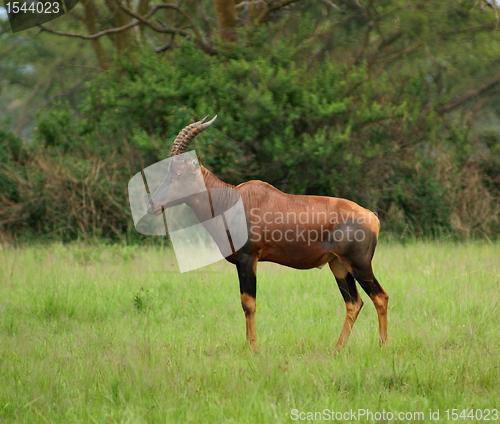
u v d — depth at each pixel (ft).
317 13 230.89
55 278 96.43
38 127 166.61
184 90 158.81
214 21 233.76
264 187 64.08
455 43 216.33
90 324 74.84
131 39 187.73
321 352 61.82
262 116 156.25
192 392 49.19
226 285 95.81
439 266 105.70
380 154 166.30
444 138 189.37
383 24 208.64
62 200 151.02
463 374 53.31
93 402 48.67
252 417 43.73
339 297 87.71
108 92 164.76
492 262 110.63
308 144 155.53
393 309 81.46
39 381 51.88
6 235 151.74
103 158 160.35
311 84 170.09
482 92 233.35
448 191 166.40
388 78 193.47
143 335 68.95
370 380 52.60
